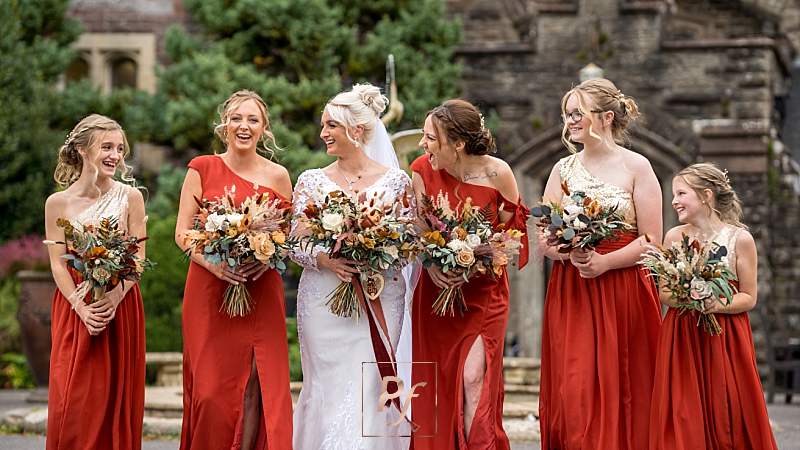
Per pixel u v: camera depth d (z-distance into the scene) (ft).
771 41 65.51
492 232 24.85
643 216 24.93
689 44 66.13
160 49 74.08
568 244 24.04
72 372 24.97
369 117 25.61
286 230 24.77
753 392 24.61
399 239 24.22
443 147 24.90
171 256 55.98
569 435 24.47
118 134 25.77
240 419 24.90
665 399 24.30
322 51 63.72
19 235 65.16
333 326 25.40
